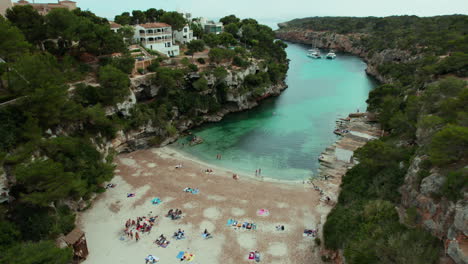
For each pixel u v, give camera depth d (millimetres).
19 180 30484
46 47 62312
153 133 66125
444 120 32938
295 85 122812
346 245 27703
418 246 22078
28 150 33750
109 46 66750
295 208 42969
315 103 99062
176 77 73500
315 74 144500
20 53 42469
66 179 32750
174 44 109938
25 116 37156
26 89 36750
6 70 38656
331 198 45375
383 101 73312
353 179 40938
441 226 22578
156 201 43719
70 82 57219
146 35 91312
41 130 37281
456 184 21969
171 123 71250
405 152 37562
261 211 42000
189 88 81562
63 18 57469
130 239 36000
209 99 82000
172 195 45781
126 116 61906
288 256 33594
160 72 70750
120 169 53688
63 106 43688
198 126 78312
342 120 82562
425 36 131125
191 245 35188
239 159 60656
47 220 32312
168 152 62500
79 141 45906
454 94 43031
